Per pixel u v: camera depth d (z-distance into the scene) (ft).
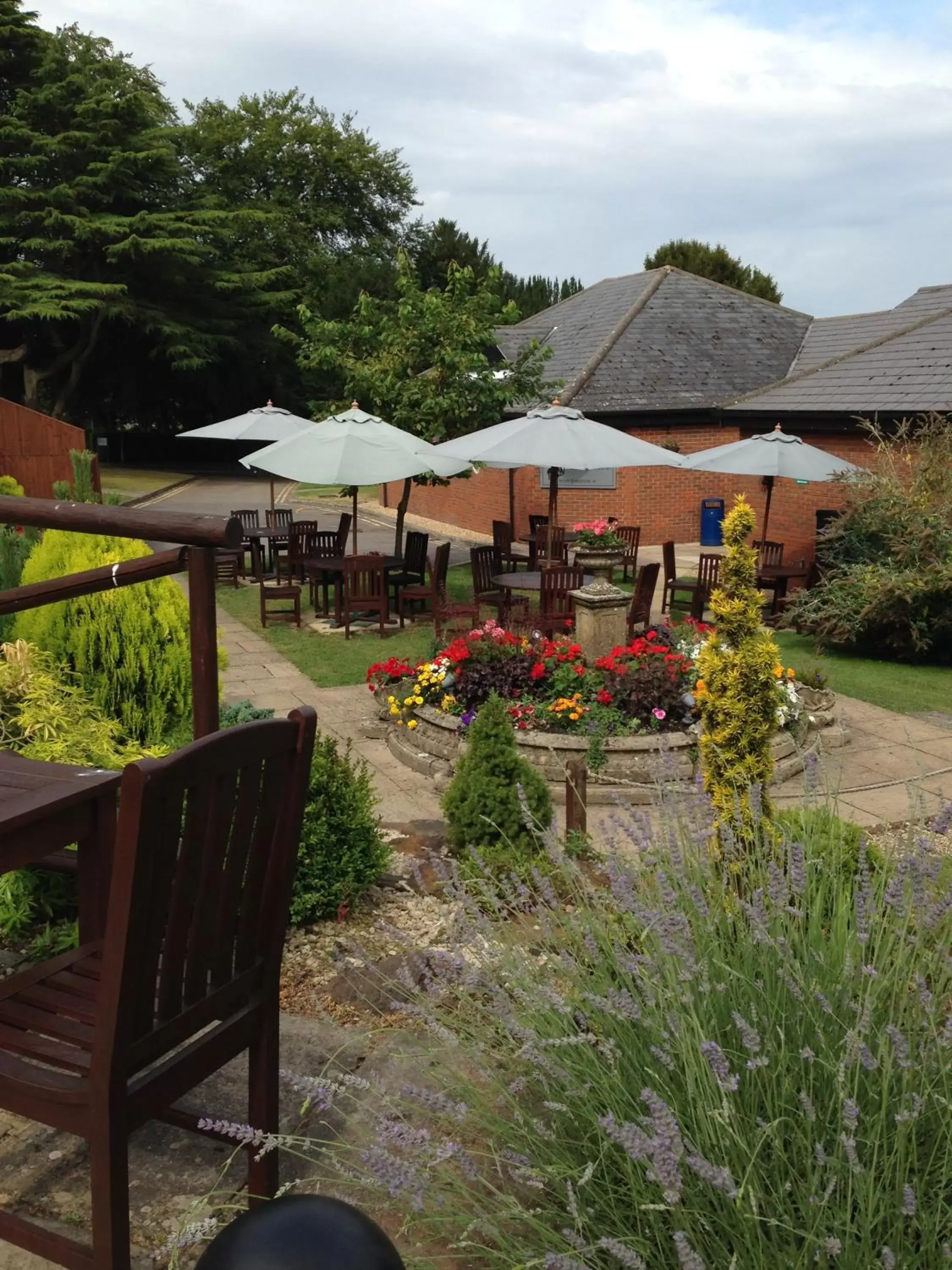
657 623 43.04
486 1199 6.79
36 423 64.44
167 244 107.45
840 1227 5.88
